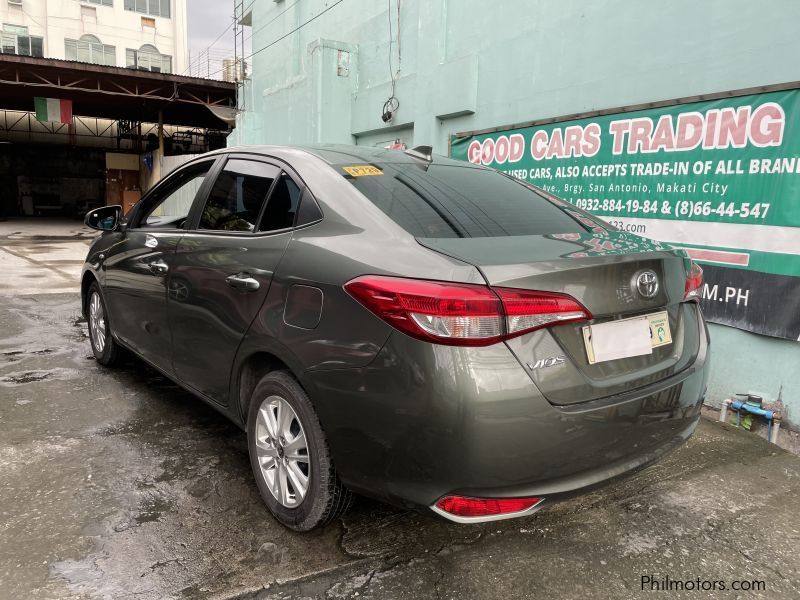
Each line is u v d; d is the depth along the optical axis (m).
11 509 2.39
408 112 7.68
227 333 2.49
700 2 4.03
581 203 4.85
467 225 2.17
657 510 2.61
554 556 2.23
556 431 1.76
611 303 1.91
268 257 2.32
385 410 1.81
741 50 3.77
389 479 1.87
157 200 3.53
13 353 4.65
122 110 25.55
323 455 2.09
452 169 2.78
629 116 4.38
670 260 2.15
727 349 3.83
